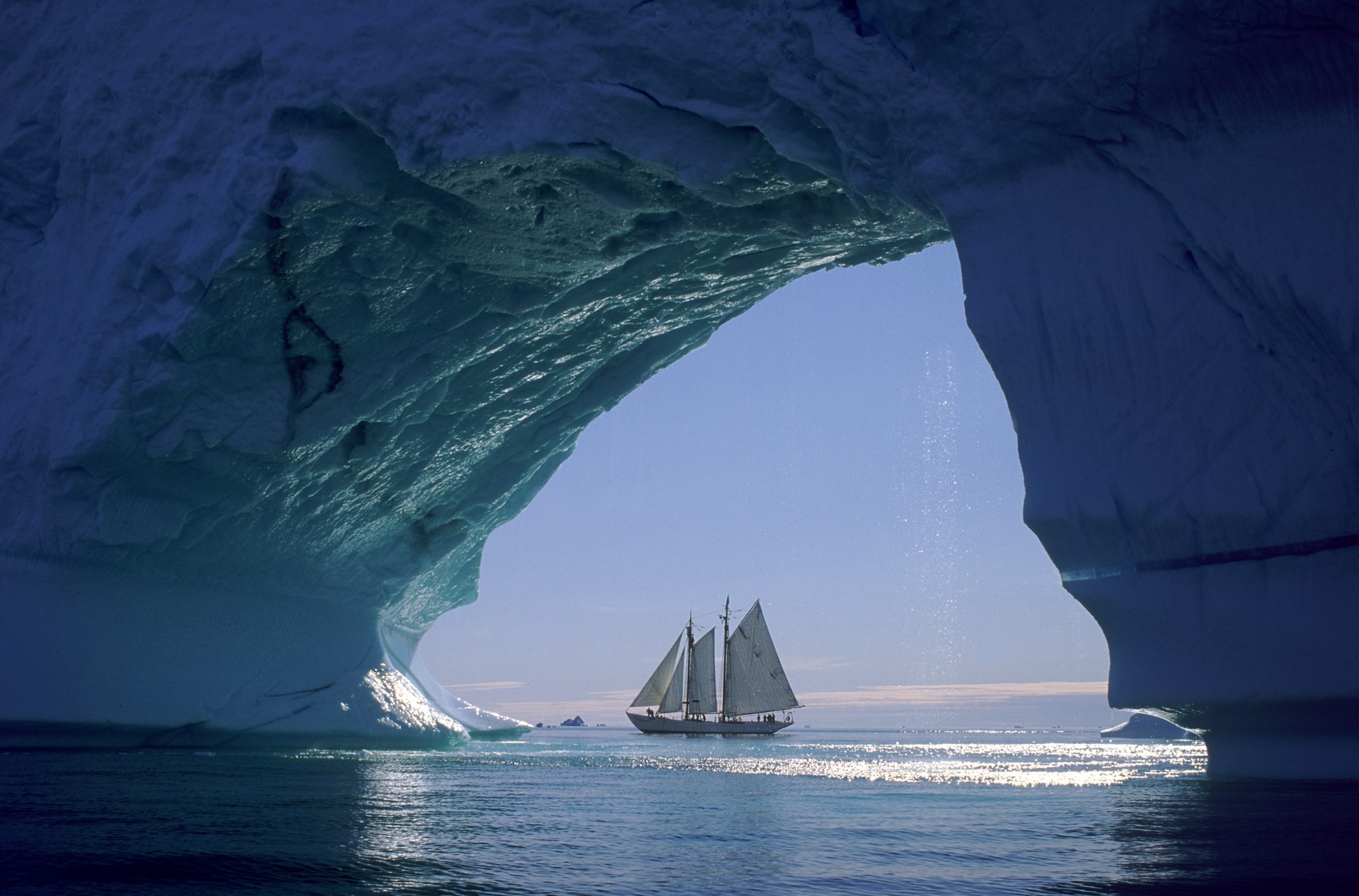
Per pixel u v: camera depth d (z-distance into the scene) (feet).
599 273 49.88
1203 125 29.14
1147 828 20.74
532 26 38.81
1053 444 30.86
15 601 50.03
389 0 41.37
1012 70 31.55
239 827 20.99
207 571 56.59
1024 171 32.48
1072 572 30.99
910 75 33.32
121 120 48.93
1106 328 30.32
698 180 38.65
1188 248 29.43
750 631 201.16
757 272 51.80
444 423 58.23
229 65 44.73
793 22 35.12
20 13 54.24
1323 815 22.03
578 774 42.65
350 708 62.44
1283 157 27.94
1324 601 26.61
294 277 46.26
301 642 61.87
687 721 205.87
